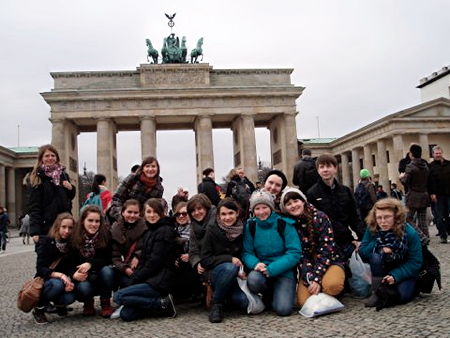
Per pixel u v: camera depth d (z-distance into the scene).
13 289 23.08
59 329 14.67
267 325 13.37
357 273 16.33
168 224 16.00
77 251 16.52
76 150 108.25
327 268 15.16
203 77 102.69
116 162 109.81
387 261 14.63
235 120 110.38
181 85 102.12
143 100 99.88
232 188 27.89
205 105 101.50
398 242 14.52
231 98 102.12
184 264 17.25
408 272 14.47
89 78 100.94
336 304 14.28
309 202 17.28
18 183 132.12
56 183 18.14
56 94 96.94
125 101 99.38
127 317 15.28
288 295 14.64
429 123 101.44
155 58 109.62
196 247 16.12
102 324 15.09
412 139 107.12
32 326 15.34
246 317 14.74
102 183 25.91
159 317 15.66
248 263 15.24
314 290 14.61
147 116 99.69
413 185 28.00
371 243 15.25
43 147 18.42
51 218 17.88
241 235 15.75
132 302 15.12
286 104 103.31
